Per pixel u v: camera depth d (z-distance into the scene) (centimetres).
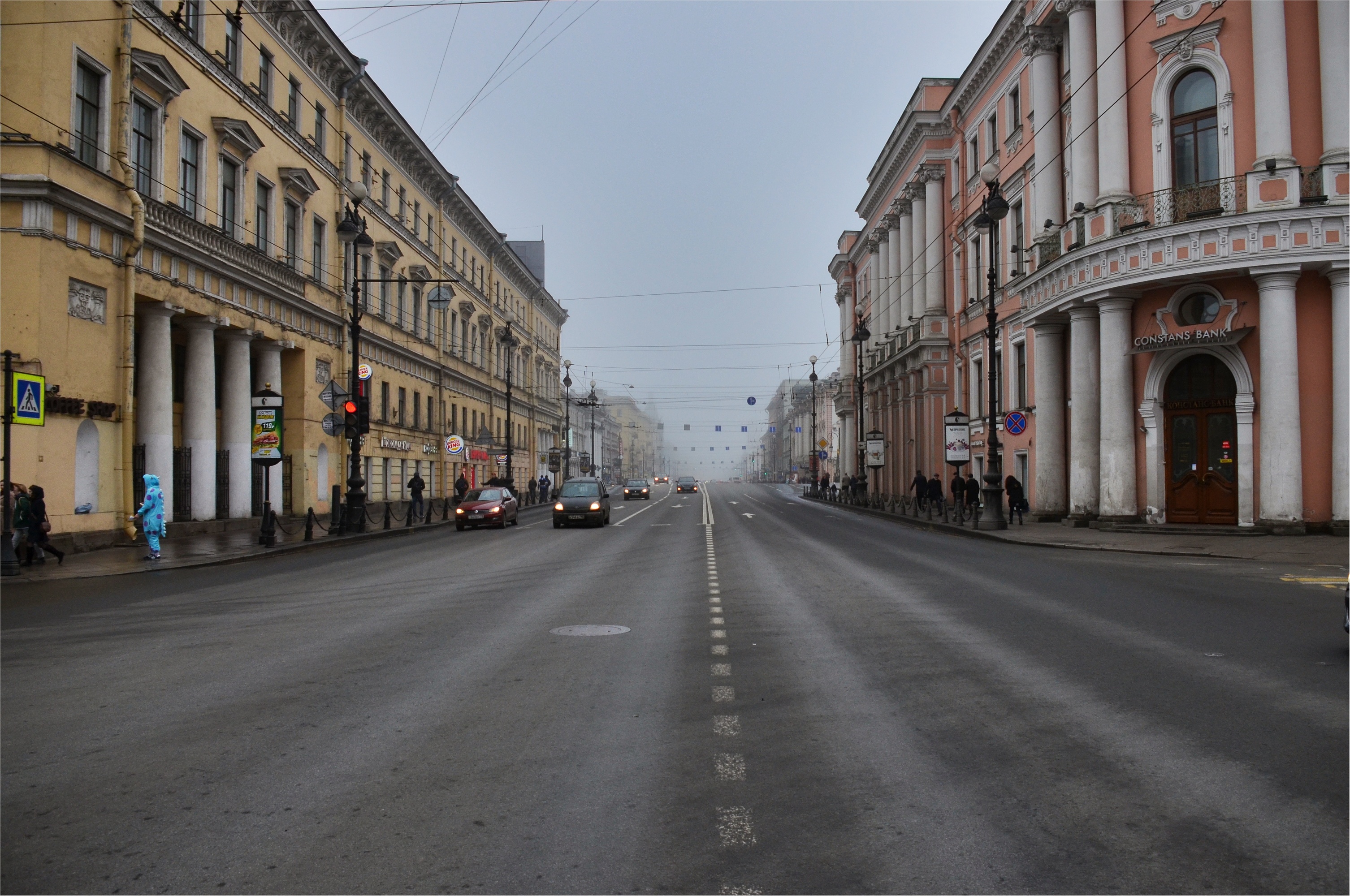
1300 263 2006
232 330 2670
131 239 2127
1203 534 2095
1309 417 2052
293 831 400
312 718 589
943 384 4216
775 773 478
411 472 4281
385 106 3819
